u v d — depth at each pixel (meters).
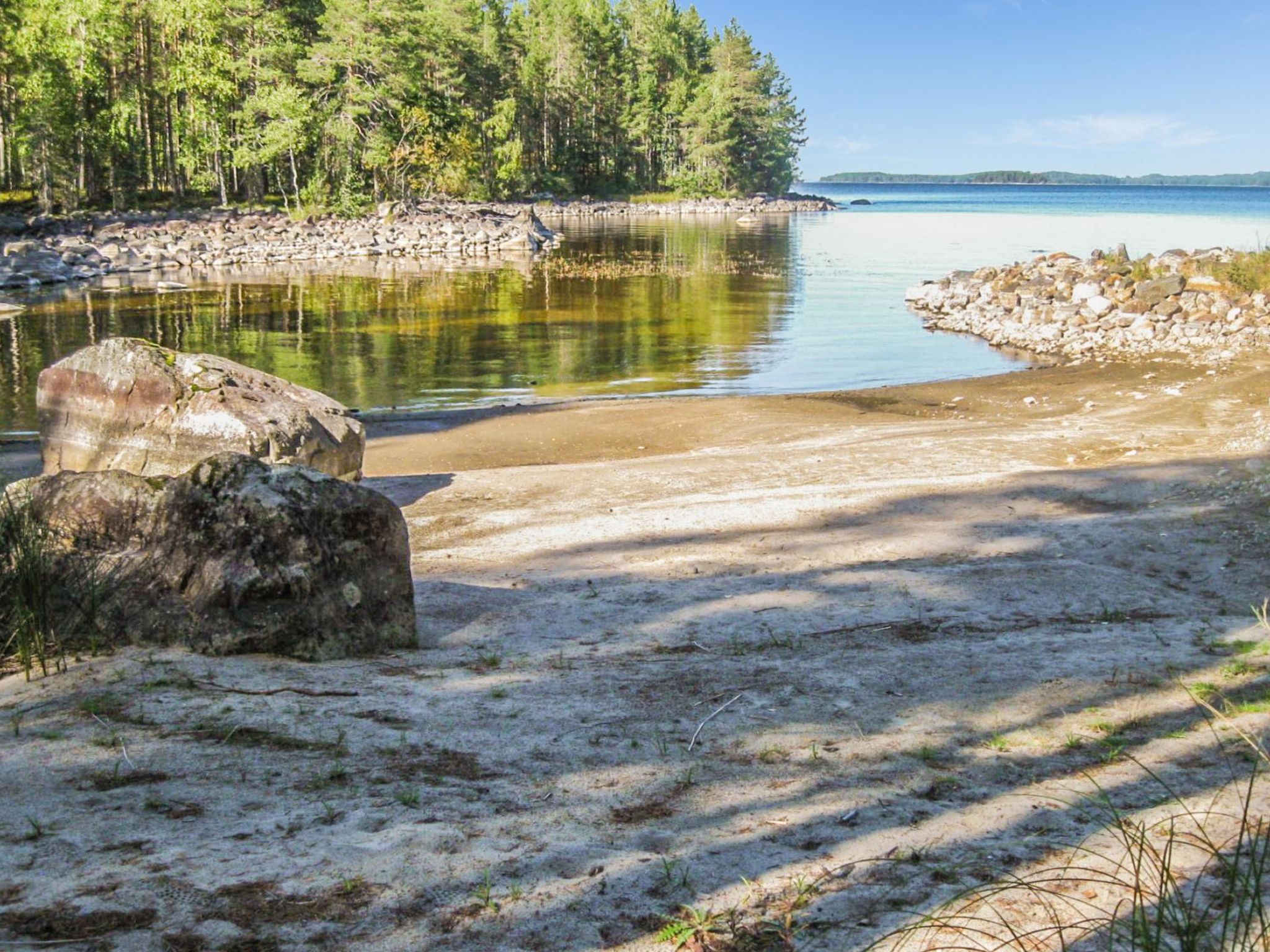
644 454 14.52
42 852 3.12
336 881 3.01
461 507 11.09
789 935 2.70
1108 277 28.94
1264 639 5.87
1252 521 8.74
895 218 107.94
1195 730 4.40
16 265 38.97
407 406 18.23
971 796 3.79
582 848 3.30
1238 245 54.69
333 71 65.44
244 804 3.60
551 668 5.75
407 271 43.84
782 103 137.00
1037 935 2.64
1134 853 3.11
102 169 66.12
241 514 5.79
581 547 9.38
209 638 5.57
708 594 7.53
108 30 59.84
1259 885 2.58
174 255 47.38
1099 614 6.70
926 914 2.80
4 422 16.31
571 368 22.11
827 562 8.45
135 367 10.55
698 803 3.75
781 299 34.50
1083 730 4.51
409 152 71.38
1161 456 12.17
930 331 27.64
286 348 24.12
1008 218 105.62
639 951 2.66
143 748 4.09
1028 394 18.06
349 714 4.72
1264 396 16.02
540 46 110.75
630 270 44.69
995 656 5.71
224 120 66.19
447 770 4.08
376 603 6.10
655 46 127.56
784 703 5.01
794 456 13.12
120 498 6.19
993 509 10.07
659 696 5.17
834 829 3.47
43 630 5.36
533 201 104.69
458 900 2.92
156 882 2.94
